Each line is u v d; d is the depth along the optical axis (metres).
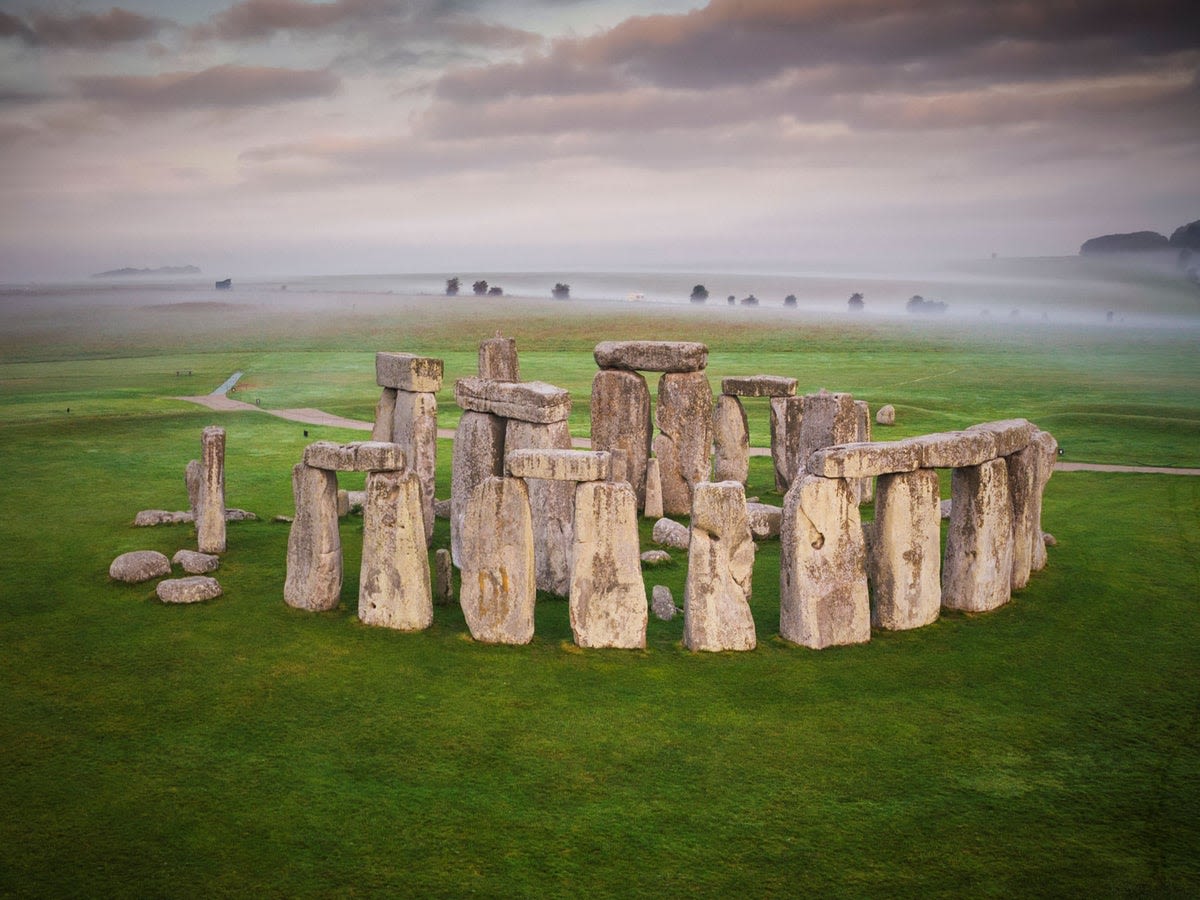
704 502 21.31
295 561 23.89
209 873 14.09
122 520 32.09
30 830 14.95
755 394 36.19
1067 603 24.70
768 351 108.56
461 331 134.12
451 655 21.16
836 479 21.67
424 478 29.50
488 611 21.72
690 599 21.55
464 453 27.52
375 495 22.47
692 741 17.78
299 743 17.59
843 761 17.22
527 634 21.62
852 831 15.28
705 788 16.36
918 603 22.94
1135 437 49.78
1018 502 25.39
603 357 33.69
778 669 20.66
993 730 18.33
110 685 19.72
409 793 16.12
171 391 69.75
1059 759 17.36
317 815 15.48
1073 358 98.88
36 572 26.42
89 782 16.28
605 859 14.56
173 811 15.52
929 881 14.14
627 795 16.16
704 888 13.96
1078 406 58.47
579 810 15.73
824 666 20.84
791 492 22.22
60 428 49.62
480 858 14.54
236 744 17.53
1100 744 17.88
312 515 23.44
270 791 16.09
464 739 17.77
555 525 25.12
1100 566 27.66
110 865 14.20
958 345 116.19
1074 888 13.97
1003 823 15.49
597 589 21.45
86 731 17.91
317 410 59.66
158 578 25.80
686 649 21.59
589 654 21.25
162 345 117.56
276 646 21.55
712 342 120.00
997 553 24.16
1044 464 27.42
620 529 21.28
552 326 143.00
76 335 132.12
